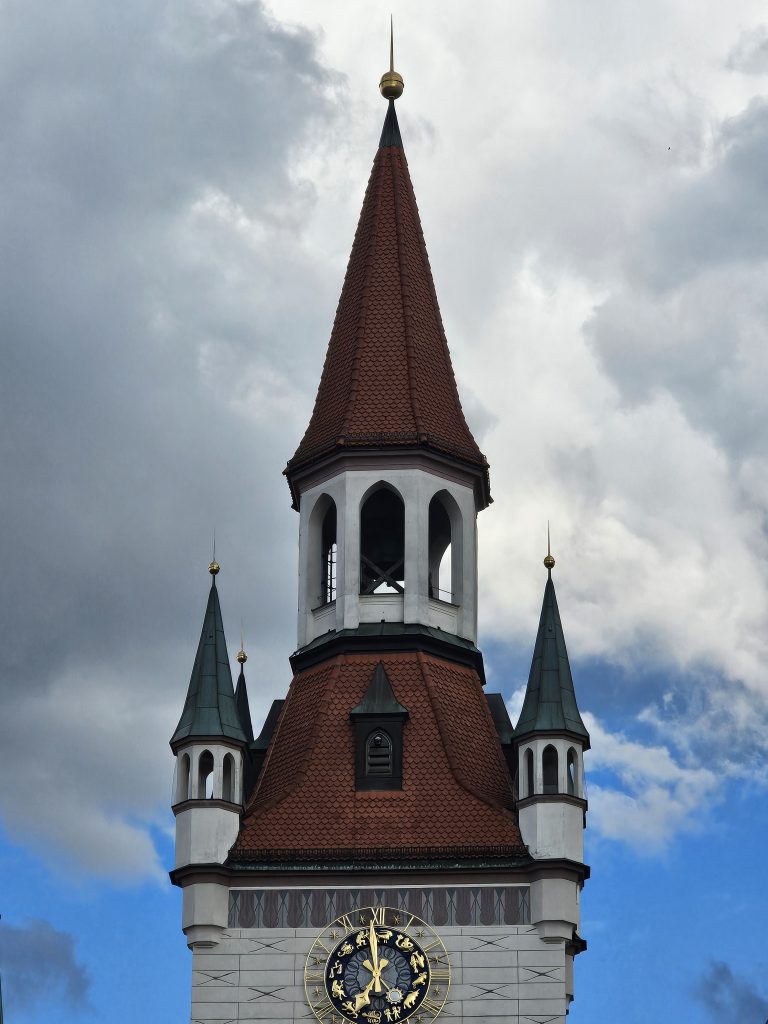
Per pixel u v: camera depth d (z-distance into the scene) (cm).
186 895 9331
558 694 9550
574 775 9469
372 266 10594
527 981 9181
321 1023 9162
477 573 10212
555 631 9694
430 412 10256
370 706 9688
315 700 9844
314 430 10312
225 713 9594
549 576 9812
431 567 10319
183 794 9500
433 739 9662
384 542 10244
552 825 9331
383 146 10919
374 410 10231
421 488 10125
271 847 9394
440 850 9344
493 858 9325
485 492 10338
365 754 9612
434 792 9519
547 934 9219
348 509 10094
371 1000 9169
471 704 9881
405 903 9294
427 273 10644
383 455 10144
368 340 10412
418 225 10756
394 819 9450
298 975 9225
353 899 9306
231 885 9344
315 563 10175
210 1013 9194
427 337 10462
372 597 9994
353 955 9231
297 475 10281
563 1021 9131
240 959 9256
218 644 9756
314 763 9612
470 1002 9162
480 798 9488
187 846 9375
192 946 9281
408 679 9831
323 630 10056
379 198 10781
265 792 9619
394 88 10956
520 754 9481
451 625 10056
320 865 9338
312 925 9281
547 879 9275
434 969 9200
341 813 9475
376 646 9912
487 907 9275
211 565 9875
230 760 9538
